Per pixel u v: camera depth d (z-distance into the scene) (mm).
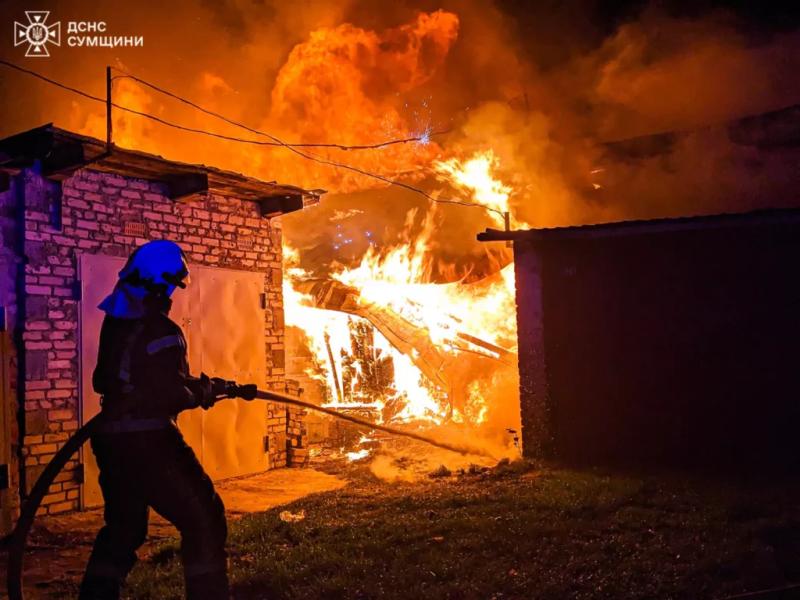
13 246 6883
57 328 7133
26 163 6871
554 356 8781
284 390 9680
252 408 9125
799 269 7867
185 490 3498
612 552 4723
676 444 8211
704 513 5598
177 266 3717
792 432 7777
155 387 3463
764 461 7855
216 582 3527
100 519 6891
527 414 8859
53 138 6551
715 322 8141
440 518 5914
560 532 5207
